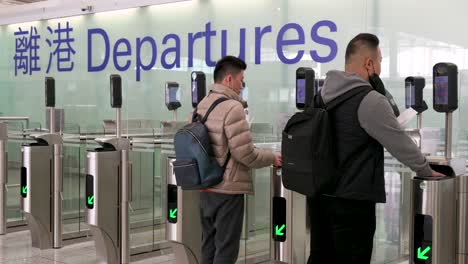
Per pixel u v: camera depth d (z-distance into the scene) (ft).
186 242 13.20
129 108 20.95
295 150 8.83
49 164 16.74
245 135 10.34
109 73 21.49
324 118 8.53
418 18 14.78
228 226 10.64
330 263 9.07
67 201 17.57
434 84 9.45
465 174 9.58
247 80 17.89
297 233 10.85
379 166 8.52
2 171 18.34
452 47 14.26
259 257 14.42
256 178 14.34
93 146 17.92
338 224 8.67
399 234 13.61
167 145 14.87
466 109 14.03
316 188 8.55
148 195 16.16
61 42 23.04
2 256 15.85
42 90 23.91
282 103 17.12
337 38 15.99
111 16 21.34
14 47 24.99
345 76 8.59
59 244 16.89
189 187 10.63
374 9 15.46
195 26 19.08
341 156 8.55
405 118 9.89
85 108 22.34
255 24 17.69
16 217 19.40
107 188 14.35
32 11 23.84
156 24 20.10
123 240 14.67
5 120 21.17
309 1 16.52
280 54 17.15
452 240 9.26
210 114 10.62
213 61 18.65
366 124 8.27
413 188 9.16
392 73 15.26
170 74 19.76
